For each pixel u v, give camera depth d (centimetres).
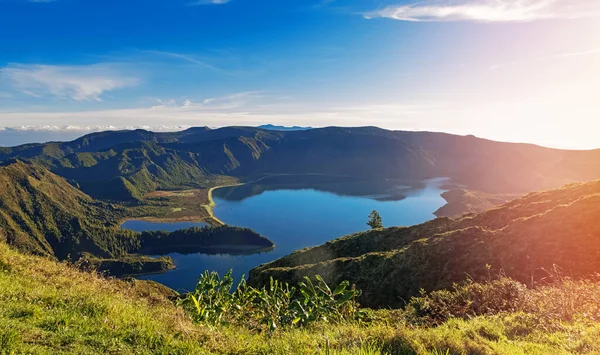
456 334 594
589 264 2047
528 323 679
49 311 607
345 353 478
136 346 496
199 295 887
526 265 2291
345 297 907
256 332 721
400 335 553
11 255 1031
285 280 3712
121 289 1077
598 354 491
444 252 2820
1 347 414
